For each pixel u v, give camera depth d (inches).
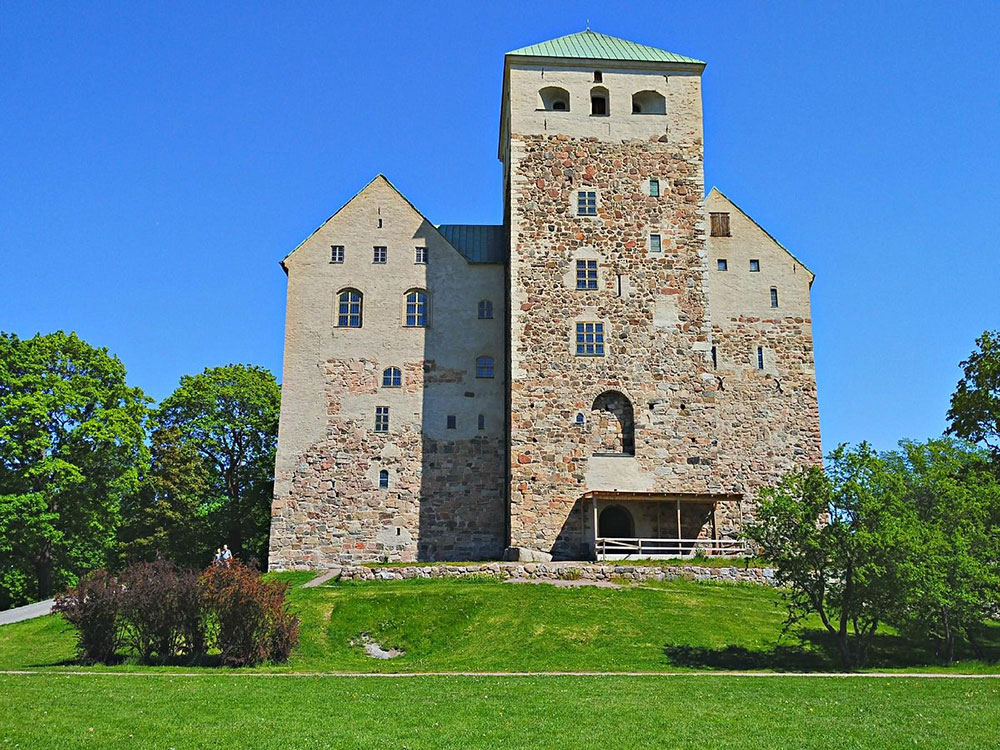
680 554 1759.4
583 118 1980.8
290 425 1966.0
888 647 1243.8
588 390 1847.9
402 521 1937.7
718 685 946.7
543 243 1908.2
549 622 1311.5
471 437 1983.3
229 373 2413.9
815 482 1195.3
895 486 1175.0
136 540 2256.4
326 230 2068.2
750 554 1744.6
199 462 2305.6
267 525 2327.8
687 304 1900.8
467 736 699.4
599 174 1952.5
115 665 1120.8
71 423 2015.3
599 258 1908.2
